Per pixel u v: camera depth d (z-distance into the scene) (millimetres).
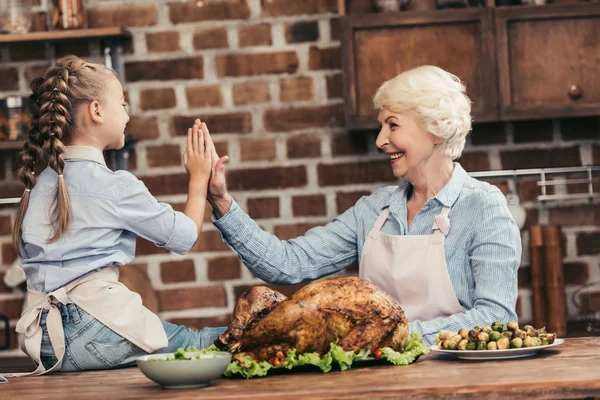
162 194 4195
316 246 3043
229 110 4195
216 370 1992
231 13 4191
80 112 2613
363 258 2906
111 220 2531
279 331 2096
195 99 4203
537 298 4066
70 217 2502
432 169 2871
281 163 4191
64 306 2482
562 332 4004
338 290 2168
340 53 4168
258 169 4191
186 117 4203
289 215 4180
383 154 4160
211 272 4195
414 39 3928
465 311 2676
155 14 4203
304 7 4180
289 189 4184
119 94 2699
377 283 2865
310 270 3037
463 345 2234
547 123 4168
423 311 2768
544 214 4172
